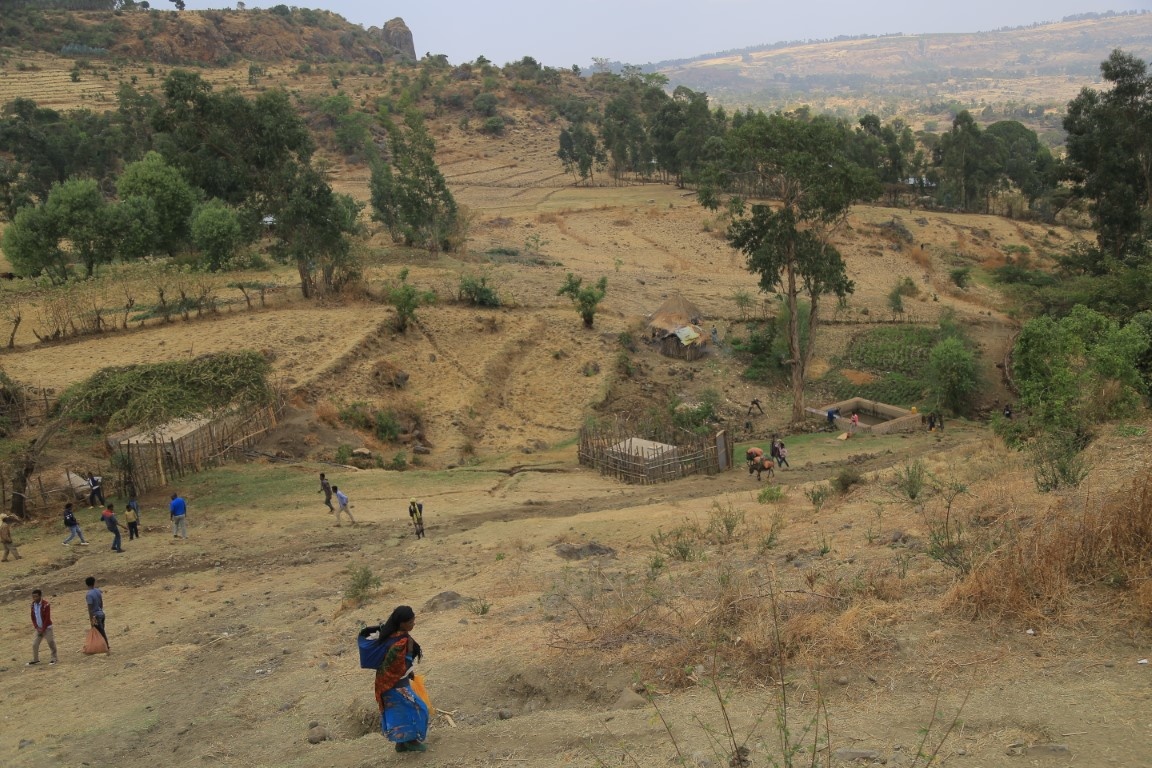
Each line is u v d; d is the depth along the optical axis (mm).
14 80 167875
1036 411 23438
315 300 57594
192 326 51719
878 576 10898
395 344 51969
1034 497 13328
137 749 10406
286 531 26203
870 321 64688
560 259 82250
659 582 13164
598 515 25094
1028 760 6453
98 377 32625
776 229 45031
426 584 17422
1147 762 6188
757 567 13109
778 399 54062
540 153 151750
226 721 10711
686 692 8758
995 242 101125
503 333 56375
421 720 8297
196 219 67625
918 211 113750
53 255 65375
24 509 28469
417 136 76688
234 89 55156
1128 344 22781
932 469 20828
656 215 101938
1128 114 62125
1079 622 8656
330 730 9781
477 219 97812
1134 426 17266
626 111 146875
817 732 6848
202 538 25734
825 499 19859
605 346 56531
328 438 38875
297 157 57312
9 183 99250
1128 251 63688
